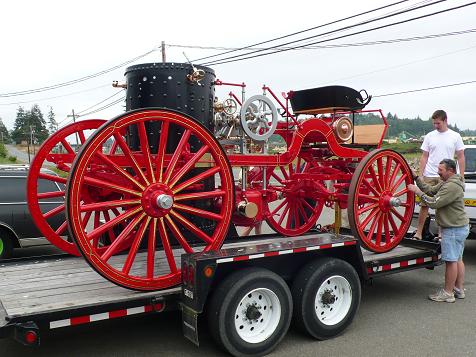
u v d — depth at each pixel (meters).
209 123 4.85
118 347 4.04
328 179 5.83
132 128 4.78
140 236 3.77
